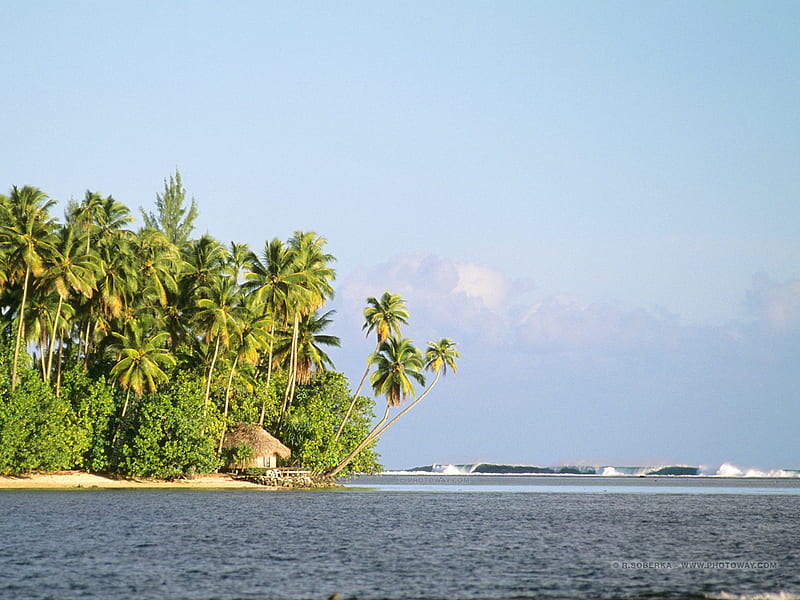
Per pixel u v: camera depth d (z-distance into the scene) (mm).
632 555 119688
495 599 85312
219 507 186000
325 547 123188
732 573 103000
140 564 103562
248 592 87312
